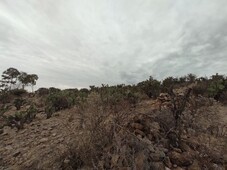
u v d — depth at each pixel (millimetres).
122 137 3166
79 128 4199
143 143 3162
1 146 4645
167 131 3863
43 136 4922
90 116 3795
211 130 4516
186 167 3125
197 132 4352
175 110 4434
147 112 4648
